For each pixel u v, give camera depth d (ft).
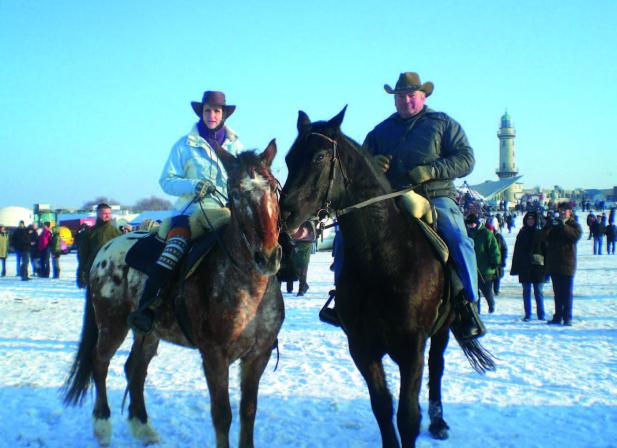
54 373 24.59
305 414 19.27
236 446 16.61
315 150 13.74
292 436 17.40
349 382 22.79
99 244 33.09
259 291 14.40
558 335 31.68
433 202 17.16
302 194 13.58
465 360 26.27
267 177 13.44
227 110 18.24
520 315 39.01
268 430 17.88
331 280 62.80
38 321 38.24
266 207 13.12
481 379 22.97
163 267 15.47
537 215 36.88
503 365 25.00
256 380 15.23
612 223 96.58
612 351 27.53
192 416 19.31
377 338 14.99
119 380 23.65
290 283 51.24
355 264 14.88
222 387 14.46
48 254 72.59
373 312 14.76
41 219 155.53
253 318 14.58
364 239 14.48
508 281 62.75
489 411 19.13
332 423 18.45
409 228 15.23
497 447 16.26
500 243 46.85
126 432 18.16
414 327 14.66
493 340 30.40
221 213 16.05
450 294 16.10
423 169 16.21
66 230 130.31
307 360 26.40
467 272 15.85
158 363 26.43
